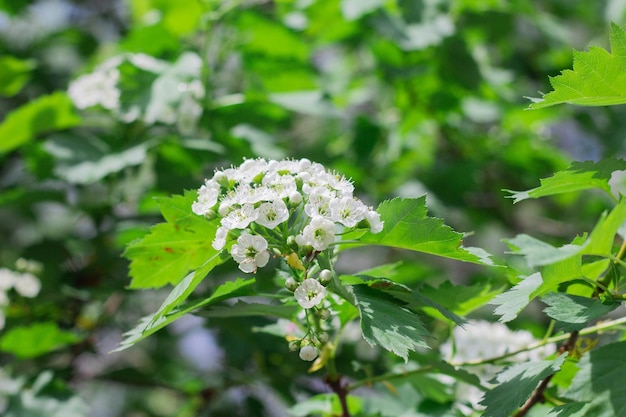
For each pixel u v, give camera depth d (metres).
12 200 4.63
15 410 3.95
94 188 5.31
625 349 1.87
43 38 6.12
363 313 2.03
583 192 6.04
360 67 6.00
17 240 6.34
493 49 6.27
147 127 4.42
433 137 5.92
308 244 2.10
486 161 5.68
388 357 3.59
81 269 4.51
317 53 6.43
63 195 4.67
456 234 2.13
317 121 6.00
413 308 2.31
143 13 5.59
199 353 5.12
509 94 5.53
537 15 5.46
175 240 2.44
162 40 4.59
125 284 4.22
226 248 2.22
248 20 4.76
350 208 2.13
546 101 2.18
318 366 2.55
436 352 3.43
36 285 4.38
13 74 5.24
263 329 2.86
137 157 4.04
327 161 4.95
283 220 2.13
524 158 5.66
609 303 2.07
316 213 2.14
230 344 4.44
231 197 2.24
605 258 2.21
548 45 6.02
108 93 4.12
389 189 5.22
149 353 5.00
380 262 5.81
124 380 4.49
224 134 4.39
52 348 4.24
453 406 2.95
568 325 2.03
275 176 2.24
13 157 5.81
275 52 4.92
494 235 6.23
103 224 4.60
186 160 4.41
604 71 2.10
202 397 4.52
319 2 4.89
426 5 4.94
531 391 2.04
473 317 4.25
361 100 5.84
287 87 5.09
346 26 5.09
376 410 3.00
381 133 5.28
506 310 2.06
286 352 4.15
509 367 2.24
